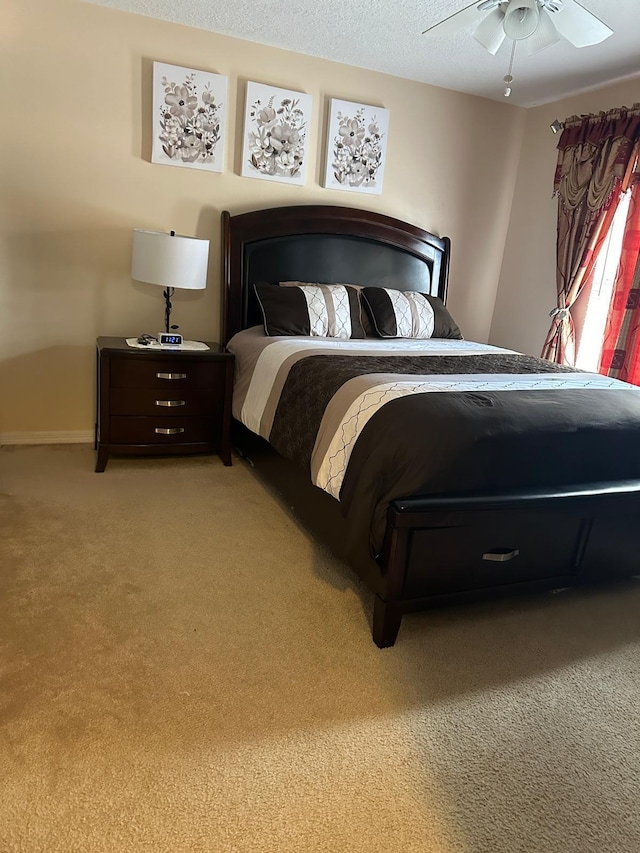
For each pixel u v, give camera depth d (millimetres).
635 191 3416
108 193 3342
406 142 3980
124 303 3514
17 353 3371
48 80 3096
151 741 1483
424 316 3781
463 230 4340
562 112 4008
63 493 2875
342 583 2291
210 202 3570
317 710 1642
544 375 2738
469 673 1850
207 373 3262
